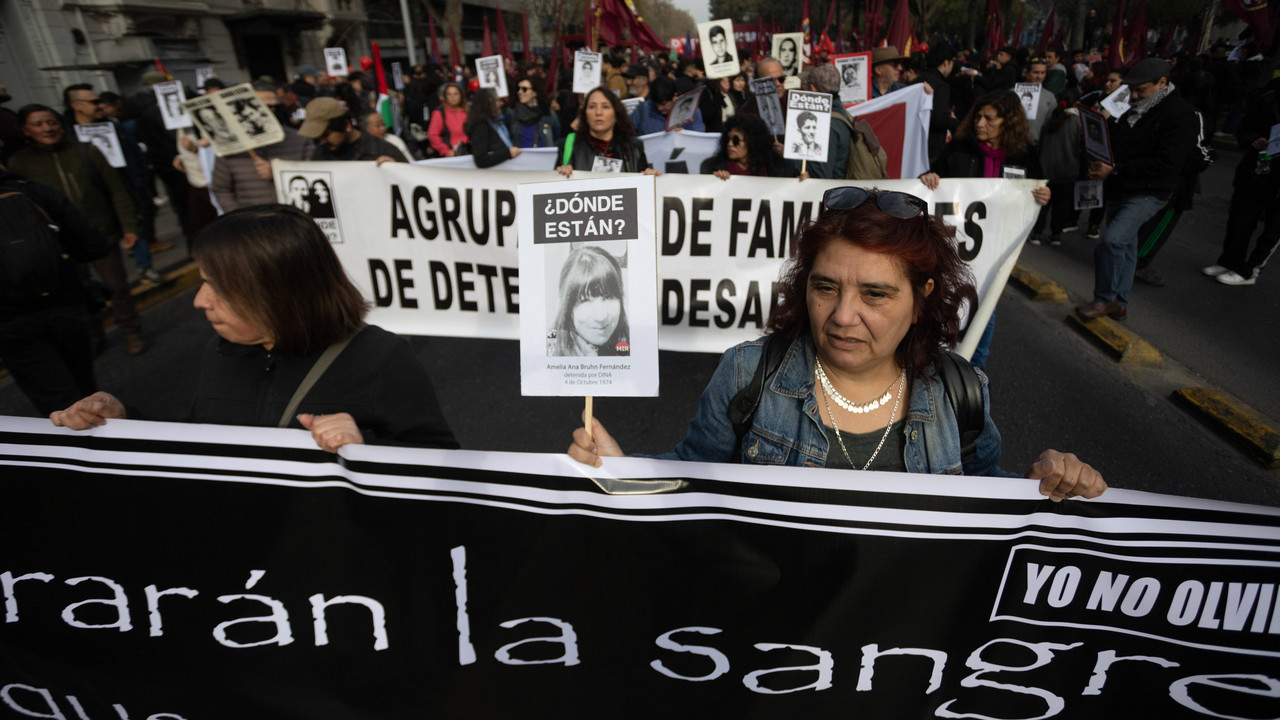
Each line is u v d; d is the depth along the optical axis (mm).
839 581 1244
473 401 4234
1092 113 4742
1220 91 14812
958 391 1356
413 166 3578
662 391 4297
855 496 1197
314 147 4879
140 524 1361
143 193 7371
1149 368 4566
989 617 1253
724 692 1368
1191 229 7875
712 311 3592
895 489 1188
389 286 3801
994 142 4559
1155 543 1175
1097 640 1251
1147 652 1244
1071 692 1300
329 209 3701
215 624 1415
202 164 6035
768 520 1226
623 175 1215
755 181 3389
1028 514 1184
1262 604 1179
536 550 1296
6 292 2934
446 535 1308
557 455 1245
